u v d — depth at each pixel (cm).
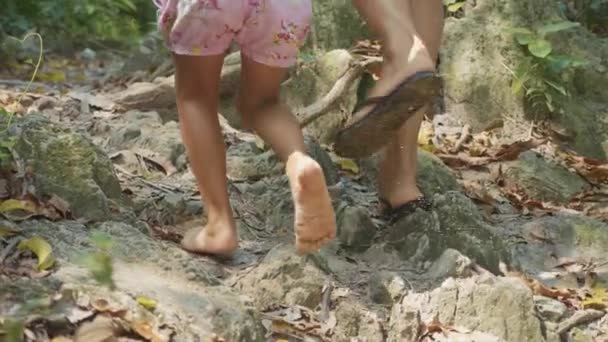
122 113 395
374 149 291
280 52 279
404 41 283
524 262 332
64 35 573
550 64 425
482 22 439
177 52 279
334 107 367
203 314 258
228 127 384
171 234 305
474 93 427
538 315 287
